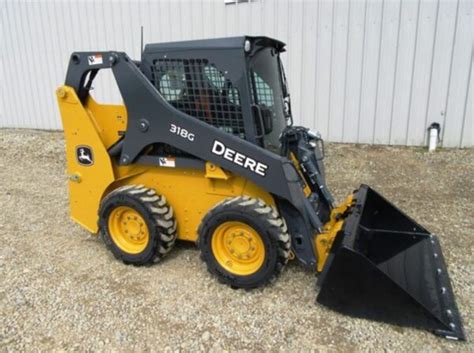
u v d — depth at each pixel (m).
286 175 2.69
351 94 6.39
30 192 5.16
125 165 3.19
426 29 5.85
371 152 6.16
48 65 8.49
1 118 9.30
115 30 7.61
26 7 8.27
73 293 2.92
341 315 2.64
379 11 5.96
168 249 3.18
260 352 2.37
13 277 3.12
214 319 2.64
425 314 2.44
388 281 2.46
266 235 2.70
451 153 5.94
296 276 3.07
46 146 7.47
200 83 2.85
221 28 6.79
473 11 5.62
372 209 3.38
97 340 2.47
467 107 5.96
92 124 3.22
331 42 6.27
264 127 2.92
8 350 2.39
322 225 2.92
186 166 3.02
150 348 2.41
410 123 6.25
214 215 2.83
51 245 3.66
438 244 3.16
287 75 6.61
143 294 2.90
